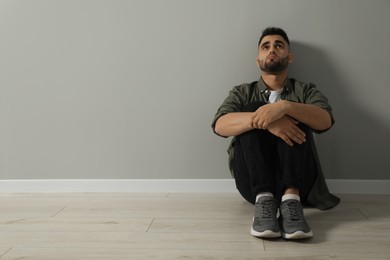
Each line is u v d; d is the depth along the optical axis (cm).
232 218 140
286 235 114
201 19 176
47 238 121
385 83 172
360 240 115
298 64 175
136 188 183
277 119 123
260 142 127
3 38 181
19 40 181
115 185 183
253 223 121
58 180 184
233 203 162
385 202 161
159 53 179
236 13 175
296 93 157
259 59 159
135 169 183
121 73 180
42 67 181
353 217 139
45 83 182
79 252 109
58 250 111
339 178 178
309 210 149
